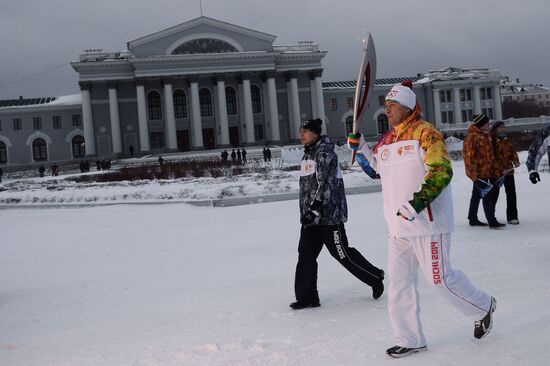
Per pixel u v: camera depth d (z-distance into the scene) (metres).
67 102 69.31
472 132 8.81
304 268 5.02
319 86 71.12
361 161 4.08
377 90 75.88
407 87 3.63
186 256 8.36
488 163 8.70
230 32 68.38
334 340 3.94
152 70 65.06
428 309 4.56
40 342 4.47
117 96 67.25
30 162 68.25
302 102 72.06
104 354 3.97
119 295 6.12
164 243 9.91
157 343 4.16
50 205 18.52
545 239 7.55
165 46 66.94
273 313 4.86
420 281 5.61
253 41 69.12
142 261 8.21
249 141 68.31
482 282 5.33
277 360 3.59
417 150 3.52
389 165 3.69
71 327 4.91
